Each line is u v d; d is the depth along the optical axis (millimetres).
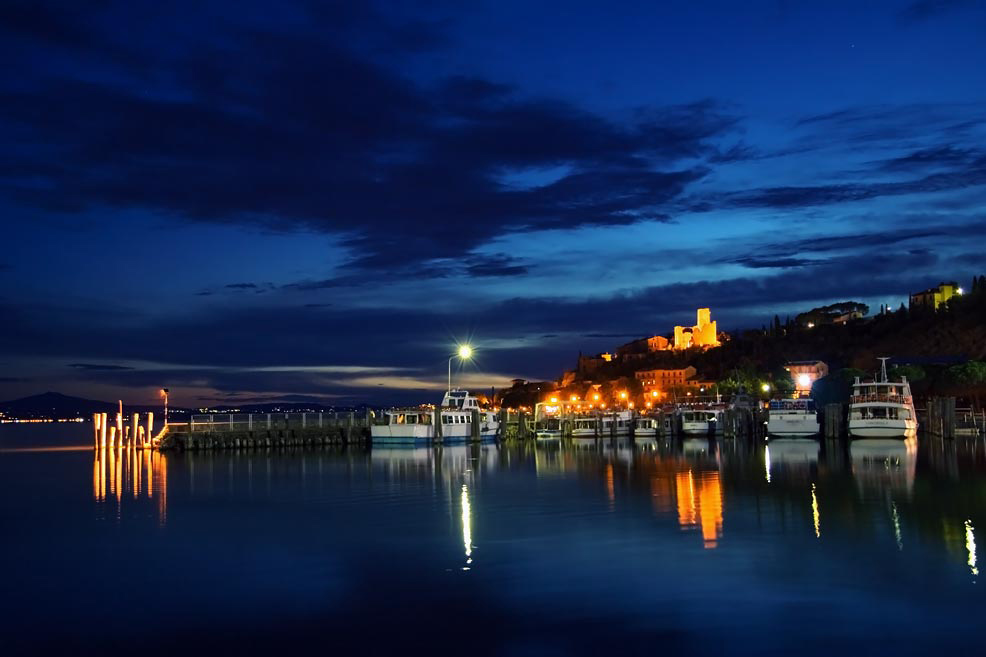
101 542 49125
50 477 88938
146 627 33062
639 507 58562
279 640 31359
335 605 35219
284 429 137000
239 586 38438
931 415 148125
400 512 58469
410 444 134875
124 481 83500
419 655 29578
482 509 59094
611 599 34969
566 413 173125
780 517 53219
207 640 31531
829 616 32250
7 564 43469
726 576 38062
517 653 29453
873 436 134625
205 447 132250
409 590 37062
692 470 86938
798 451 113938
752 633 30625
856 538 46000
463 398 145875
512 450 126625
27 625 33500
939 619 31734
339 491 71562
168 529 53156
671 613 33000
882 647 29078
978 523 50281
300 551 45500
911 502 59531
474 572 39844
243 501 65938
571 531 49406
